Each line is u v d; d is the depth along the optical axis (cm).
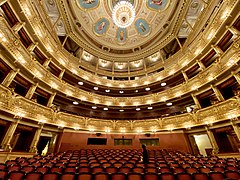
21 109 853
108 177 372
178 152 1043
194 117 1089
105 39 2109
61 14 1495
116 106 1551
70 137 1201
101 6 1850
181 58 1425
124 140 1341
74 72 1493
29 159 655
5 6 830
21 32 983
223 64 941
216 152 941
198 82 1157
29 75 1006
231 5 861
